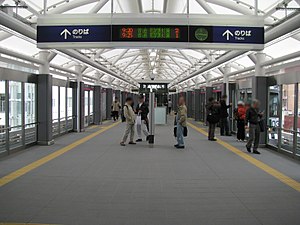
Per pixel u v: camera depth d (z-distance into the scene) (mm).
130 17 7910
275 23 8703
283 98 11273
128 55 25391
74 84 18156
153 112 12430
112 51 20797
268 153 11188
